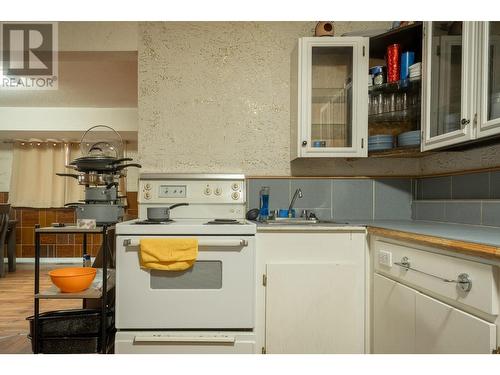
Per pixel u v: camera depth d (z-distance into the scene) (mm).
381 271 1586
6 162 5273
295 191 2262
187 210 2107
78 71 3197
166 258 1527
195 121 2279
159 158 2264
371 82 2039
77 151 5160
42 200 5098
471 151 1775
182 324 1562
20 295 3354
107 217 1792
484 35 1276
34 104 4379
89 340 1689
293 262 1712
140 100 2260
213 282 1588
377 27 2324
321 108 2156
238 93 2295
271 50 2301
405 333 1328
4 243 4480
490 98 1276
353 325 1695
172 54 2270
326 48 2041
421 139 1775
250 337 1565
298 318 1689
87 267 1862
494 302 896
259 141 2299
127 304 1555
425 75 1729
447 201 1901
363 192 2273
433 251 1179
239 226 1603
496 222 1536
